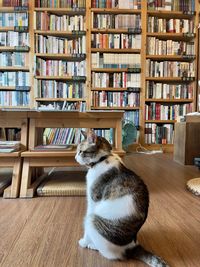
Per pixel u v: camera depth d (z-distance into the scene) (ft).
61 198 5.56
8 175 7.11
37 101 12.17
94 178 3.39
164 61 12.51
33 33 11.85
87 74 12.16
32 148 6.04
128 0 12.09
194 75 12.42
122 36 12.12
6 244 3.49
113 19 12.08
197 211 4.83
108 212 3.01
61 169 8.21
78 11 11.96
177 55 12.31
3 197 5.57
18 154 5.60
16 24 11.82
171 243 3.58
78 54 11.98
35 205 5.10
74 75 12.17
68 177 6.94
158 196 5.72
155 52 12.35
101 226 2.98
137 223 3.04
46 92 12.15
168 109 12.58
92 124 6.22
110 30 12.03
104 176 3.32
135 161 10.14
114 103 12.35
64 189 5.73
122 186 3.15
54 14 12.16
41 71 12.10
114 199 3.06
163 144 12.60
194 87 12.46
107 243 2.97
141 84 12.34
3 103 12.07
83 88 12.27
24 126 6.04
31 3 11.80
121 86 12.32
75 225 4.13
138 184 3.24
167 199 5.51
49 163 5.83
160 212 4.75
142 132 12.49
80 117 6.13
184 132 9.44
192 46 12.41
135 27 12.12
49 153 5.67
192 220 4.41
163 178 7.41
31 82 12.01
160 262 2.88
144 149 12.54
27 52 12.01
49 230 3.94
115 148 6.19
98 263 3.02
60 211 4.76
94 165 3.50
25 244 3.50
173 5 12.24
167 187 6.46
